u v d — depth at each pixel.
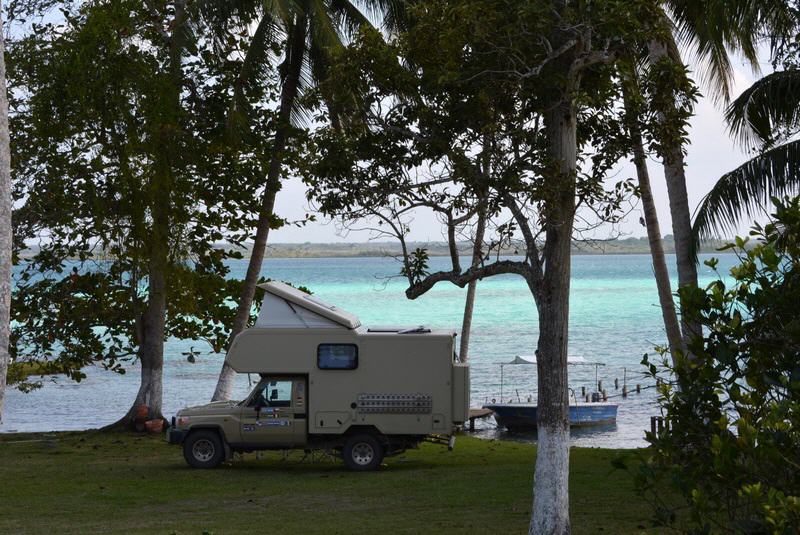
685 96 12.48
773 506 4.46
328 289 150.88
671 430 5.34
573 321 89.06
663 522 5.52
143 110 24.41
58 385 48.78
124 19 24.17
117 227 25.97
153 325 27.72
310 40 25.80
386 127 12.68
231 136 24.50
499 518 14.22
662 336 73.38
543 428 11.83
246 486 18.06
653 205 20.72
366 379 19.97
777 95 17.62
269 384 20.27
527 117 12.40
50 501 16.59
